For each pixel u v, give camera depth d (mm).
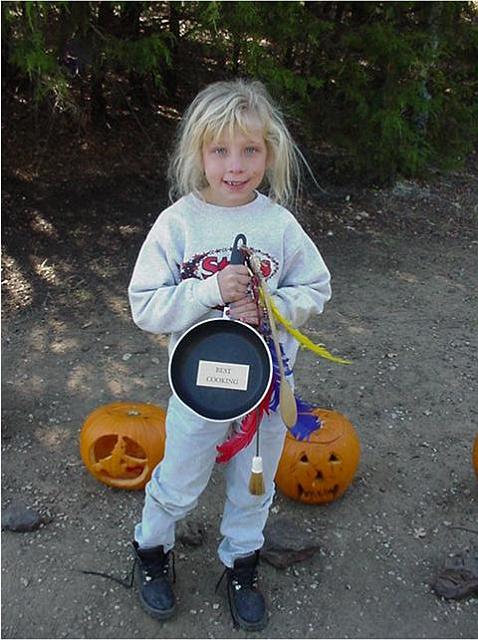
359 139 7109
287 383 2551
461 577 3160
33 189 6617
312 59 6703
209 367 2516
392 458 3977
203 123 2439
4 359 4629
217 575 3225
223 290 2418
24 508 3467
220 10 5637
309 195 7262
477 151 8719
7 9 4910
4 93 6824
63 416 4164
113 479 3627
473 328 5328
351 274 6020
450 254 6520
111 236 6156
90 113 7219
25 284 5461
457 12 7082
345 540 3434
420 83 6969
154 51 5742
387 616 3080
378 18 6824
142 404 3799
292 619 3045
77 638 2932
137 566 3139
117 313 5199
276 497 3648
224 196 2535
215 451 2736
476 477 3771
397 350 4977
